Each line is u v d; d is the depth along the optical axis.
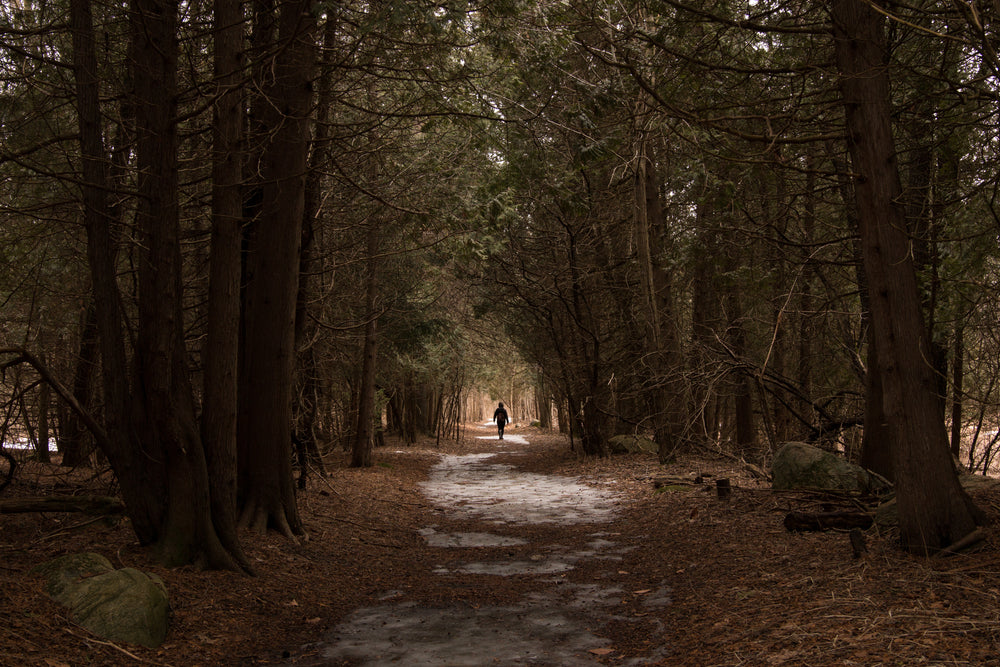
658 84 7.26
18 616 4.44
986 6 4.77
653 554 8.05
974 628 4.03
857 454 12.48
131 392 7.20
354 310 17.83
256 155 8.81
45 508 6.39
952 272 8.57
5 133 7.65
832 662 3.85
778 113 7.11
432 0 6.63
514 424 63.78
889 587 5.09
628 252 22.77
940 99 7.54
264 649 5.11
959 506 5.83
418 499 13.82
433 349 21.66
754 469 12.55
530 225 20.91
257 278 8.69
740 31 7.07
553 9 8.35
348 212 12.62
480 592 6.89
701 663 4.34
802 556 6.59
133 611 4.82
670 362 16.89
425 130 9.44
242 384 8.80
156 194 6.48
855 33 6.00
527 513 12.07
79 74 6.26
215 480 6.91
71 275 11.16
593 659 4.79
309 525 9.48
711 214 14.02
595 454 20.81
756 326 18.75
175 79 6.68
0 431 8.60
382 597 6.73
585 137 9.27
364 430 18.16
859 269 11.30
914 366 5.96
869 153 6.07
